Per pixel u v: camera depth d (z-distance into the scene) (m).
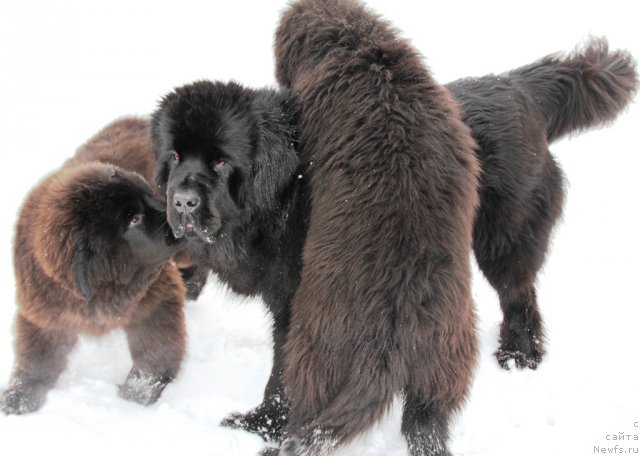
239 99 3.36
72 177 3.55
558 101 4.44
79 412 3.58
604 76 4.44
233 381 4.12
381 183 3.02
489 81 4.24
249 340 4.65
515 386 4.17
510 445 3.54
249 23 11.61
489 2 12.73
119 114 8.00
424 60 3.52
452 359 3.06
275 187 3.34
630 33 10.61
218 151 3.27
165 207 3.60
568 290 5.32
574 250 5.99
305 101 3.43
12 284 4.92
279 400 3.64
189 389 4.02
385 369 2.95
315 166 3.29
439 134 3.19
